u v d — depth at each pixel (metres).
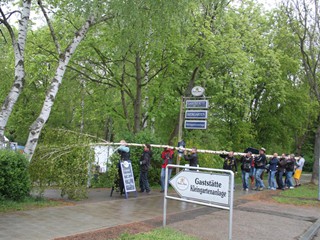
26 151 9.16
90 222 7.07
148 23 10.43
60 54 9.82
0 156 8.23
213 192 6.33
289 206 11.18
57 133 10.19
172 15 10.15
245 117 26.03
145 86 18.12
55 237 5.79
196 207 9.76
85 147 9.98
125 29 10.73
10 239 5.53
